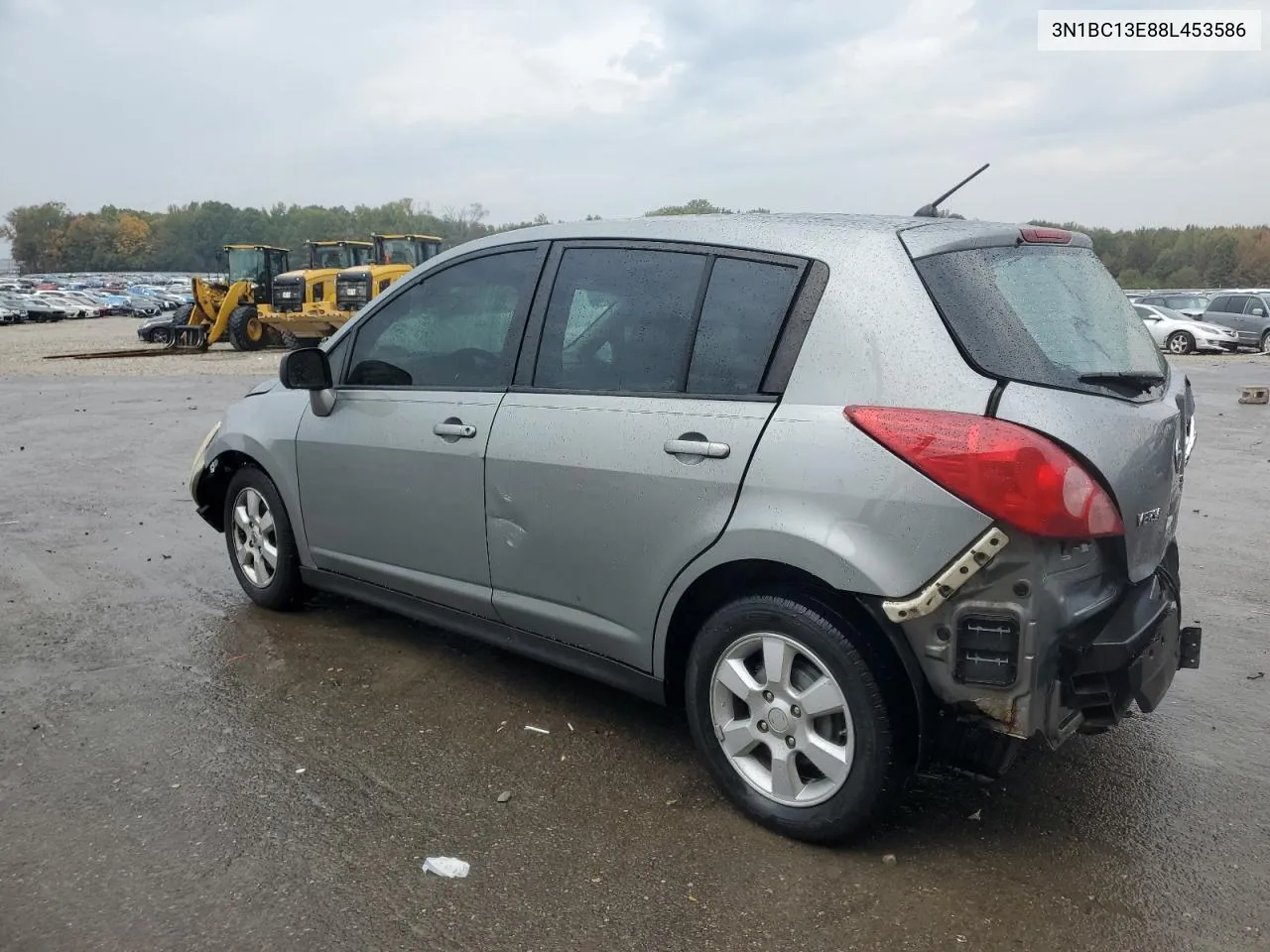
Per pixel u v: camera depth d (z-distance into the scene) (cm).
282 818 310
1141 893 274
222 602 520
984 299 279
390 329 422
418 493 397
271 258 2939
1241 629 481
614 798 324
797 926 260
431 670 430
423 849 294
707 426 304
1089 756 355
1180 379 352
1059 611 261
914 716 282
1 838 297
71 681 415
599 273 353
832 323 288
